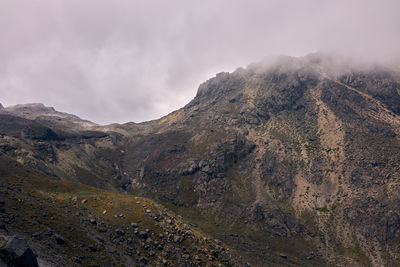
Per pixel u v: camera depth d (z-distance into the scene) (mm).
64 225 122312
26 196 144875
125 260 118312
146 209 177625
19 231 95375
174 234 155250
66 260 91438
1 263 59812
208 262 140125
